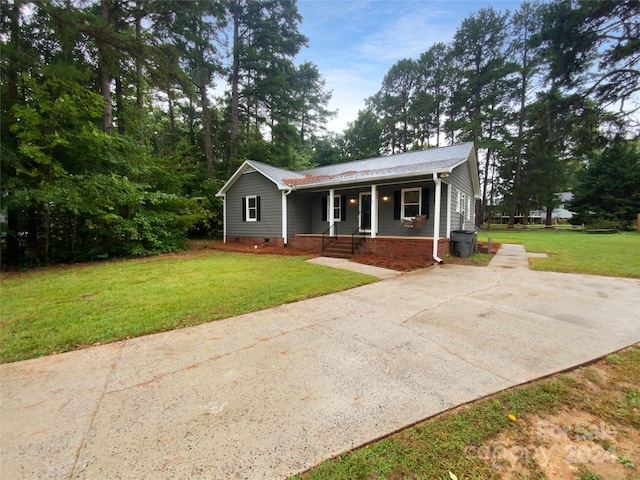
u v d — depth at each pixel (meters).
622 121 11.47
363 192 11.87
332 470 1.53
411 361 2.69
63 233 8.87
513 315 3.90
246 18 16.62
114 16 9.01
